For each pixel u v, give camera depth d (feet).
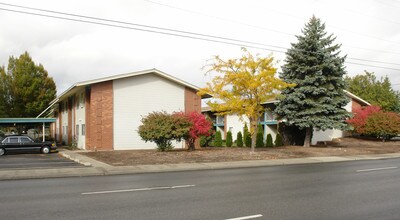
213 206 26.30
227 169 54.29
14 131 178.70
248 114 72.02
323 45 95.20
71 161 65.92
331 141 121.90
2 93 159.53
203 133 81.41
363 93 167.73
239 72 70.38
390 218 22.97
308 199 29.12
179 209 25.29
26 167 55.06
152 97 98.58
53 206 26.40
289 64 97.04
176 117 77.30
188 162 60.59
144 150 87.66
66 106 131.23
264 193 31.89
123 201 28.17
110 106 93.15
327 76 95.45
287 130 110.22
